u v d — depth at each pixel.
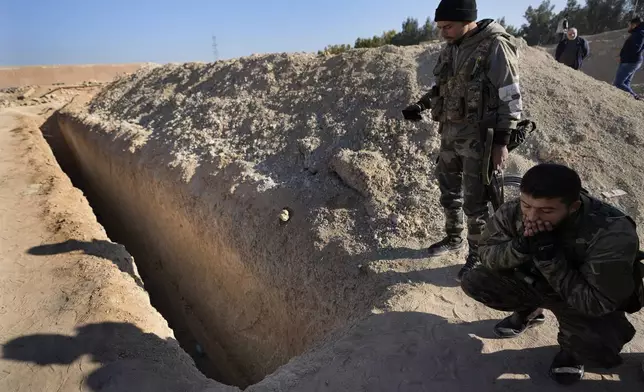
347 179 5.07
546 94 5.83
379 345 2.88
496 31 2.80
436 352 2.74
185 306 6.48
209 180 6.35
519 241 2.04
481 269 2.48
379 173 4.95
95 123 11.17
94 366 3.29
